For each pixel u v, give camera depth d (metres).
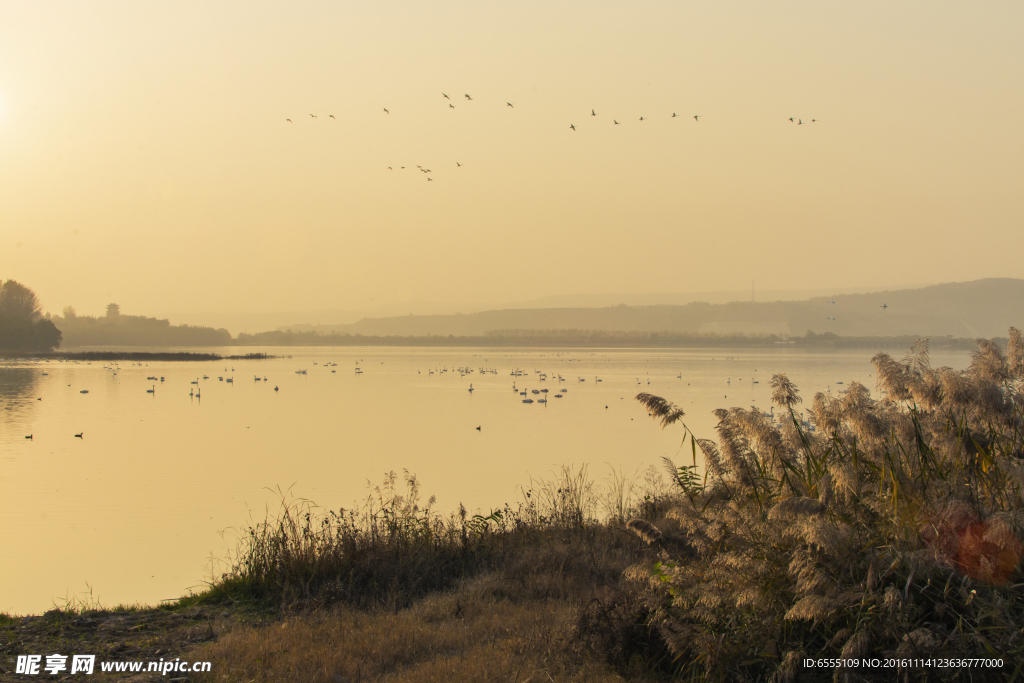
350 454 37.16
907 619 5.49
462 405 68.94
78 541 19.00
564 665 7.12
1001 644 5.23
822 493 6.25
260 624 9.27
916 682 5.32
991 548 5.64
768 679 5.83
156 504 24.22
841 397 7.66
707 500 7.45
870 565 5.71
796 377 100.31
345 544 11.44
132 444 41.59
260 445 41.19
